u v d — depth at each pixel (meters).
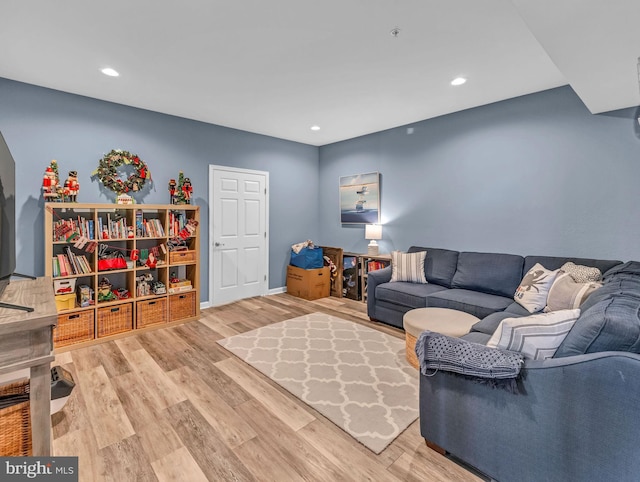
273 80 2.99
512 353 1.44
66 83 3.04
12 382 1.35
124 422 1.95
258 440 1.81
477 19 2.07
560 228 3.14
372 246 4.60
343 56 2.55
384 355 2.89
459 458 1.61
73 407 2.09
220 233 4.53
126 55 2.53
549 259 3.05
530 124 3.30
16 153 3.00
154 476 1.55
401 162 4.48
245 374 2.55
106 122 3.49
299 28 2.18
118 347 3.06
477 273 3.42
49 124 3.15
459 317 2.71
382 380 2.45
